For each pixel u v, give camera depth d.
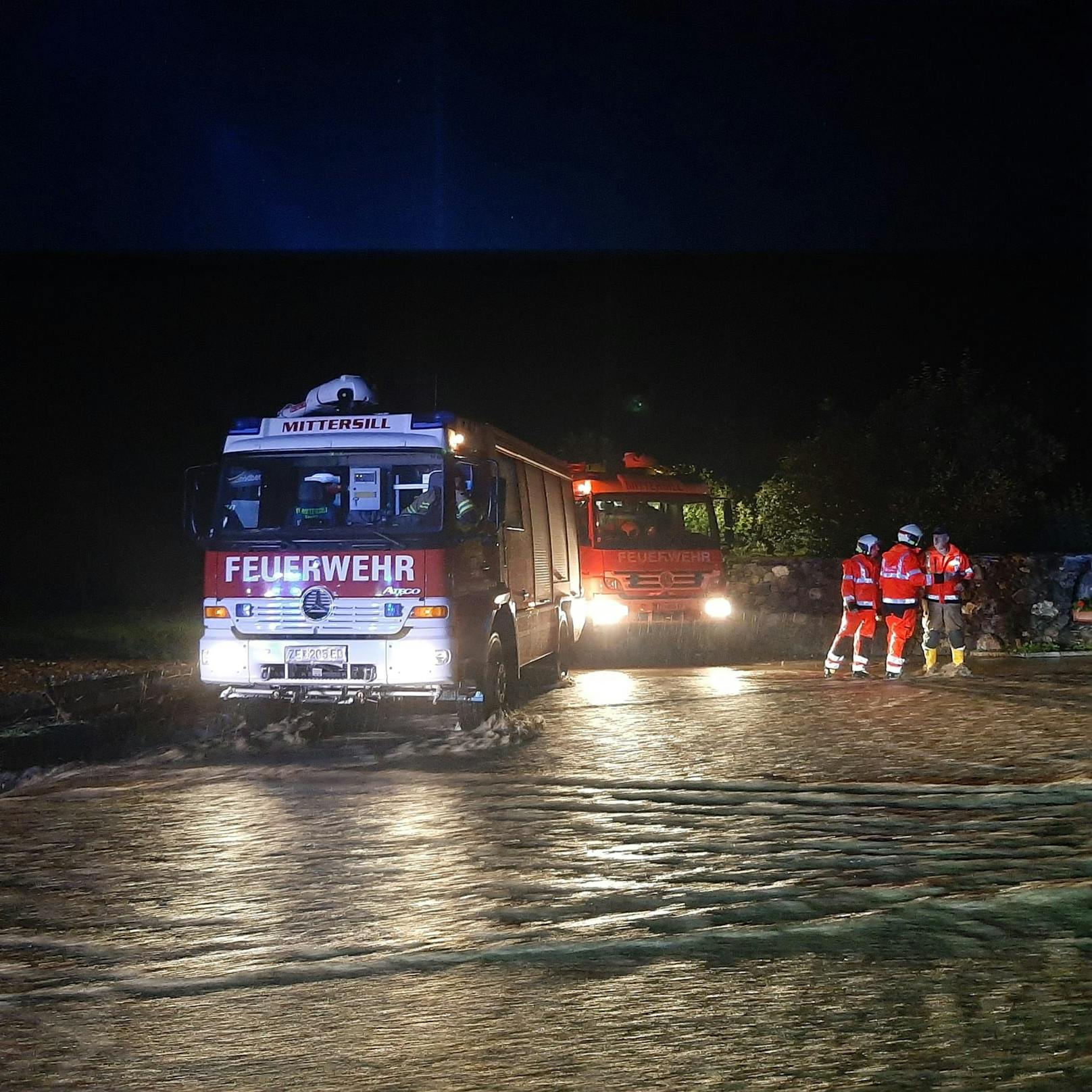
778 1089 4.27
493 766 10.64
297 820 8.70
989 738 11.83
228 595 12.07
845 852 7.60
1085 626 23.17
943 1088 4.24
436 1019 5.00
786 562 24.83
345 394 12.80
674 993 5.23
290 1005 5.20
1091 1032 4.71
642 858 7.49
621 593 20.80
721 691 15.84
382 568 11.83
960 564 17.66
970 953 5.67
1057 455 28.38
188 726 13.09
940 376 28.80
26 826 8.68
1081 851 7.55
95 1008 5.22
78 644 18.02
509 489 14.12
